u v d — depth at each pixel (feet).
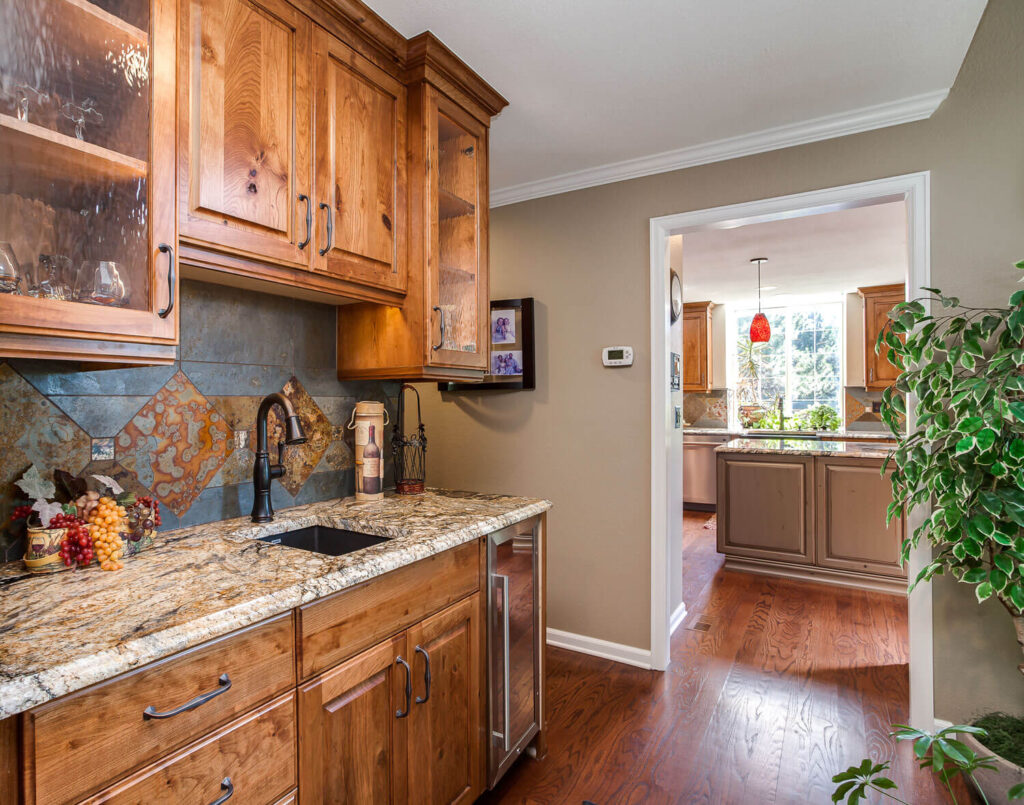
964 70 6.69
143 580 3.70
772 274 17.42
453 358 6.31
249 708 3.32
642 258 8.82
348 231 5.29
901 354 6.44
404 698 4.49
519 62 6.14
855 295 20.66
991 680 6.52
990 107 6.55
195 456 5.25
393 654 4.38
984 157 6.58
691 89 6.68
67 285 3.31
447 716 4.99
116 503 4.36
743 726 7.02
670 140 7.98
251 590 3.51
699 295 20.77
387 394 7.54
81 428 4.43
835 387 21.35
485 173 6.87
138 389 4.82
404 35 5.68
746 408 21.97
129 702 2.75
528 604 6.23
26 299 3.04
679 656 9.00
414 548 4.54
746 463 13.08
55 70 3.29
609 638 9.03
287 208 4.69
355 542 5.49
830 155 7.47
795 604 11.21
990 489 5.45
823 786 5.92
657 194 8.70
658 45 5.84
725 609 10.96
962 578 5.73
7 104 3.10
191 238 3.97
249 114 4.38
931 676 6.80
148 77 3.67
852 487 12.05
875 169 7.19
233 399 5.58
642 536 8.79
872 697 7.66
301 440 5.11
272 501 5.97
